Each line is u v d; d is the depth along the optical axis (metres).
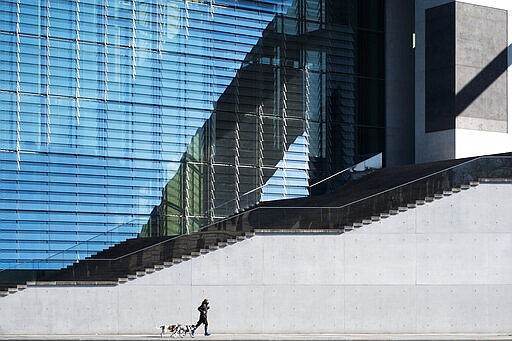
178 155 38.50
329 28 43.31
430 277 31.14
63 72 35.94
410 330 30.94
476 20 42.06
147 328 29.64
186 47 39.03
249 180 40.38
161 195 37.84
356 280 30.88
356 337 29.12
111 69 37.09
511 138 42.81
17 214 34.62
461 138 41.25
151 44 38.16
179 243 30.16
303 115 42.16
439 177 31.48
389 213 31.19
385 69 44.69
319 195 39.62
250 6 40.94
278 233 30.67
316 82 42.72
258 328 30.31
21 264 29.20
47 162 35.38
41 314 29.06
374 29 44.72
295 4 42.38
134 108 37.56
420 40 43.56
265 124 41.06
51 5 35.81
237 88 40.34
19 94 34.97
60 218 35.50
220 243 30.33
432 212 31.28
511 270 31.52
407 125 45.09
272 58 41.50
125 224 34.97
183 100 38.78
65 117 35.91
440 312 31.11
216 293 30.19
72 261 29.48
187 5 39.16
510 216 31.62
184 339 27.92
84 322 29.27
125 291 29.58
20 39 35.06
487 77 42.22
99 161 36.53
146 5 38.12
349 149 43.41
